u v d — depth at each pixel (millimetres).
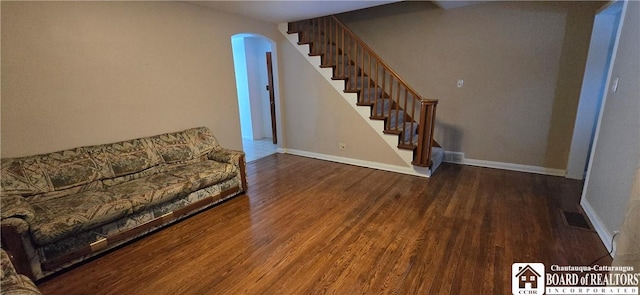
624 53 2100
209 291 1713
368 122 4016
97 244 2018
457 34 3824
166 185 2424
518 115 3672
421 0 3969
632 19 2020
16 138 2195
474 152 4059
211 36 3557
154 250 2139
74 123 2490
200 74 3486
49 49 2293
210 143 3350
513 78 3600
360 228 2408
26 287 1223
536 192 3057
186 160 3070
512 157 3822
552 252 2006
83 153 2449
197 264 1967
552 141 3547
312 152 4777
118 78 2742
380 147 3996
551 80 3404
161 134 3115
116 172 2541
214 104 3701
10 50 2109
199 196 2684
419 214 2629
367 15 4477
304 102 4613
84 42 2484
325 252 2080
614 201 2014
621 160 1963
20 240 1683
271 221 2562
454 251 2049
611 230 2020
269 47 6008
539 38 3369
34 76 2236
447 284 1727
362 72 3939
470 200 2902
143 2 2854
